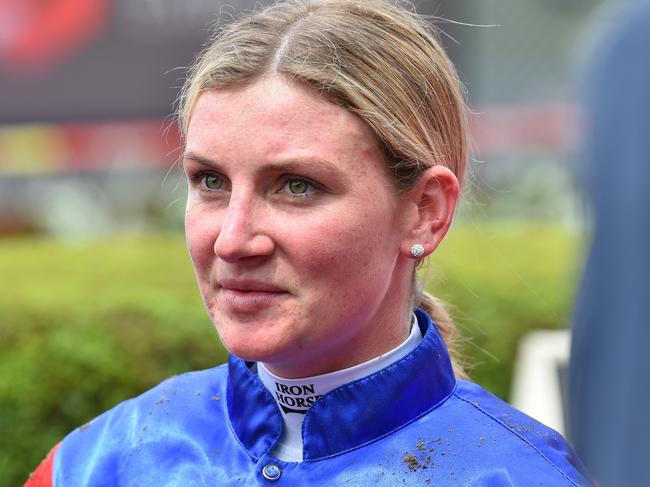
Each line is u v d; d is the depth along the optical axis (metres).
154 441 2.06
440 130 1.92
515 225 7.59
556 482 1.77
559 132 8.27
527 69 8.34
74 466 2.13
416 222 1.87
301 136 1.72
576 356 1.12
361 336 1.88
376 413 1.87
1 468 4.75
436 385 1.94
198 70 1.91
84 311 4.98
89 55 10.00
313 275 1.74
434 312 2.24
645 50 0.97
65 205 10.73
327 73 1.74
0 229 10.70
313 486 1.83
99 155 10.26
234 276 1.75
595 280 1.03
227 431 2.02
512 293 5.24
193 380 2.21
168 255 7.57
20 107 10.15
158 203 10.76
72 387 4.79
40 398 4.77
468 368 2.51
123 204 10.77
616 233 0.99
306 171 1.72
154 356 4.83
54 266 7.09
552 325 5.14
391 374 1.89
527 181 8.16
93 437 2.17
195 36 9.74
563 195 7.84
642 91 0.97
